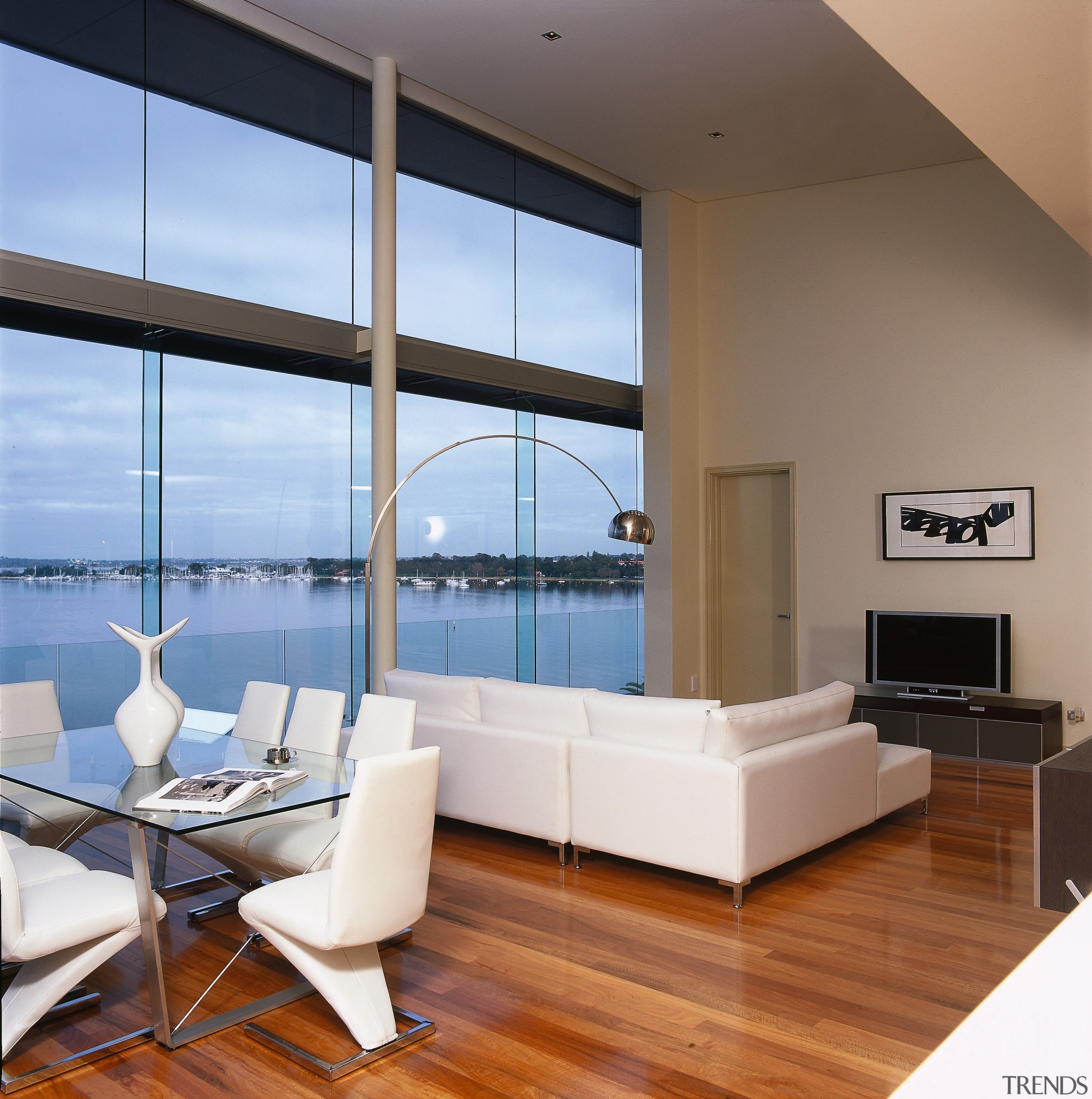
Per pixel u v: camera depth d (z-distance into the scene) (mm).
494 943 3420
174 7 5441
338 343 6137
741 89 6305
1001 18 2676
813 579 7867
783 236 8062
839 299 7793
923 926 3568
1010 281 7059
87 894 2752
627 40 5730
